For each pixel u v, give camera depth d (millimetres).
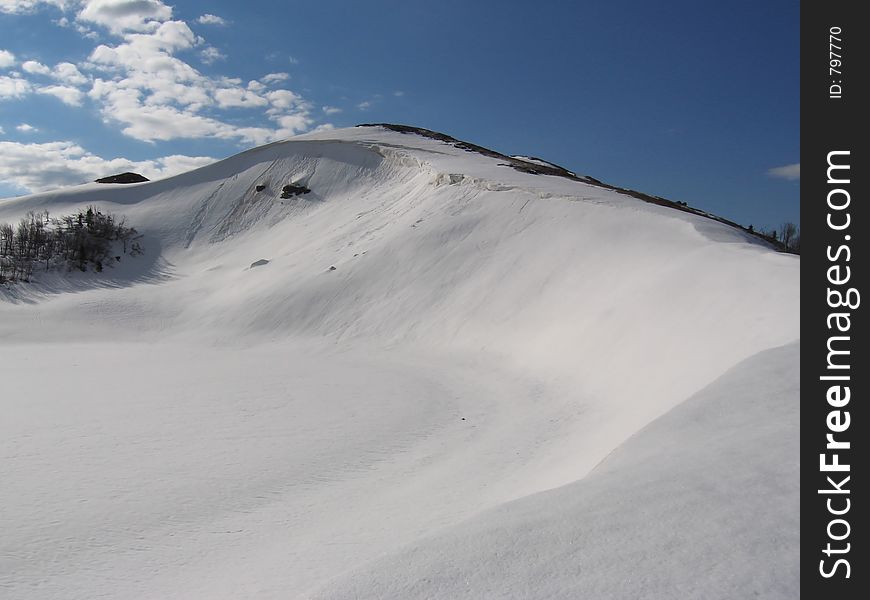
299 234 50156
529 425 15859
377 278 36281
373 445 14859
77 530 9891
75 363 28016
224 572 8320
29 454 13805
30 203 60906
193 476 12531
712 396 7969
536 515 5391
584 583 4328
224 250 53000
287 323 34938
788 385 7883
